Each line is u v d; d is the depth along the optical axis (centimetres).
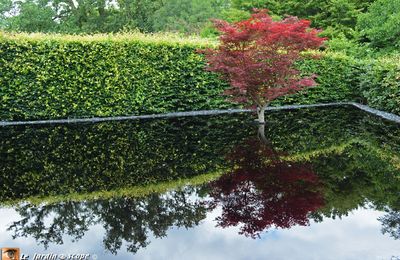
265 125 811
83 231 298
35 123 874
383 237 278
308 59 1109
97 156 562
